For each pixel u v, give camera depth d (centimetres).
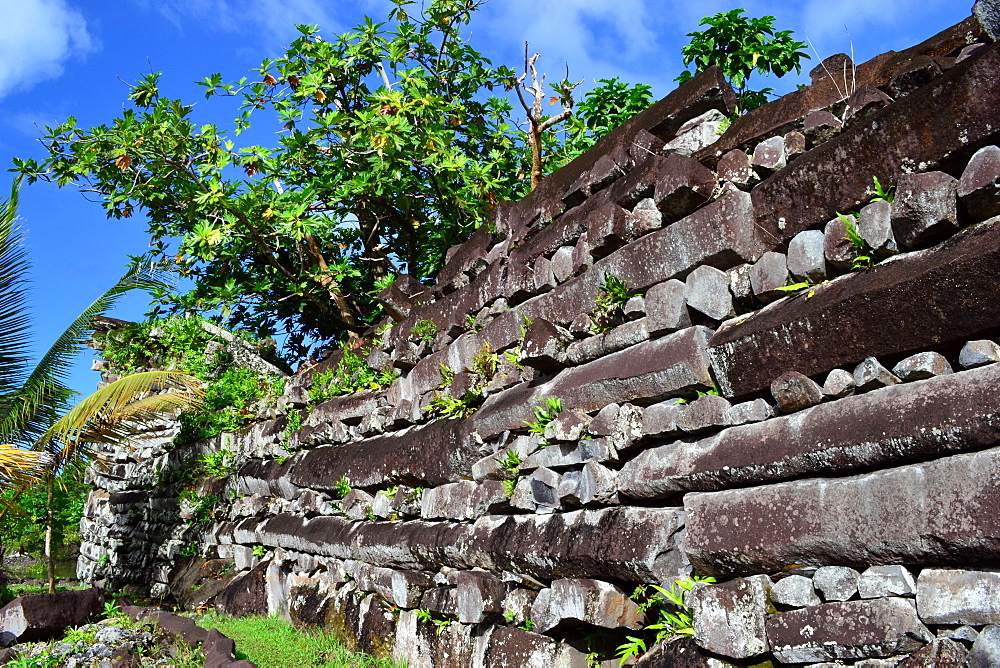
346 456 725
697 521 365
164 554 1145
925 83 376
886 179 344
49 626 656
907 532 287
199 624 775
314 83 991
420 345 675
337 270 1029
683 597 368
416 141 970
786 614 322
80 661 576
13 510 858
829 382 332
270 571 827
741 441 360
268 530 847
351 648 644
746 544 339
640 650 419
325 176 1020
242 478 949
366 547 649
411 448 612
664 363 406
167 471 1195
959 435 279
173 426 1230
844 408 323
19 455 795
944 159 322
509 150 1070
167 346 1247
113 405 895
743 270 400
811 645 311
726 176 425
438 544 555
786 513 328
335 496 754
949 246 311
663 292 425
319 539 736
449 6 1034
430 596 566
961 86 314
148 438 1271
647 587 412
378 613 632
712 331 409
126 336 1257
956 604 276
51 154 988
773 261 382
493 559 501
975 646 268
